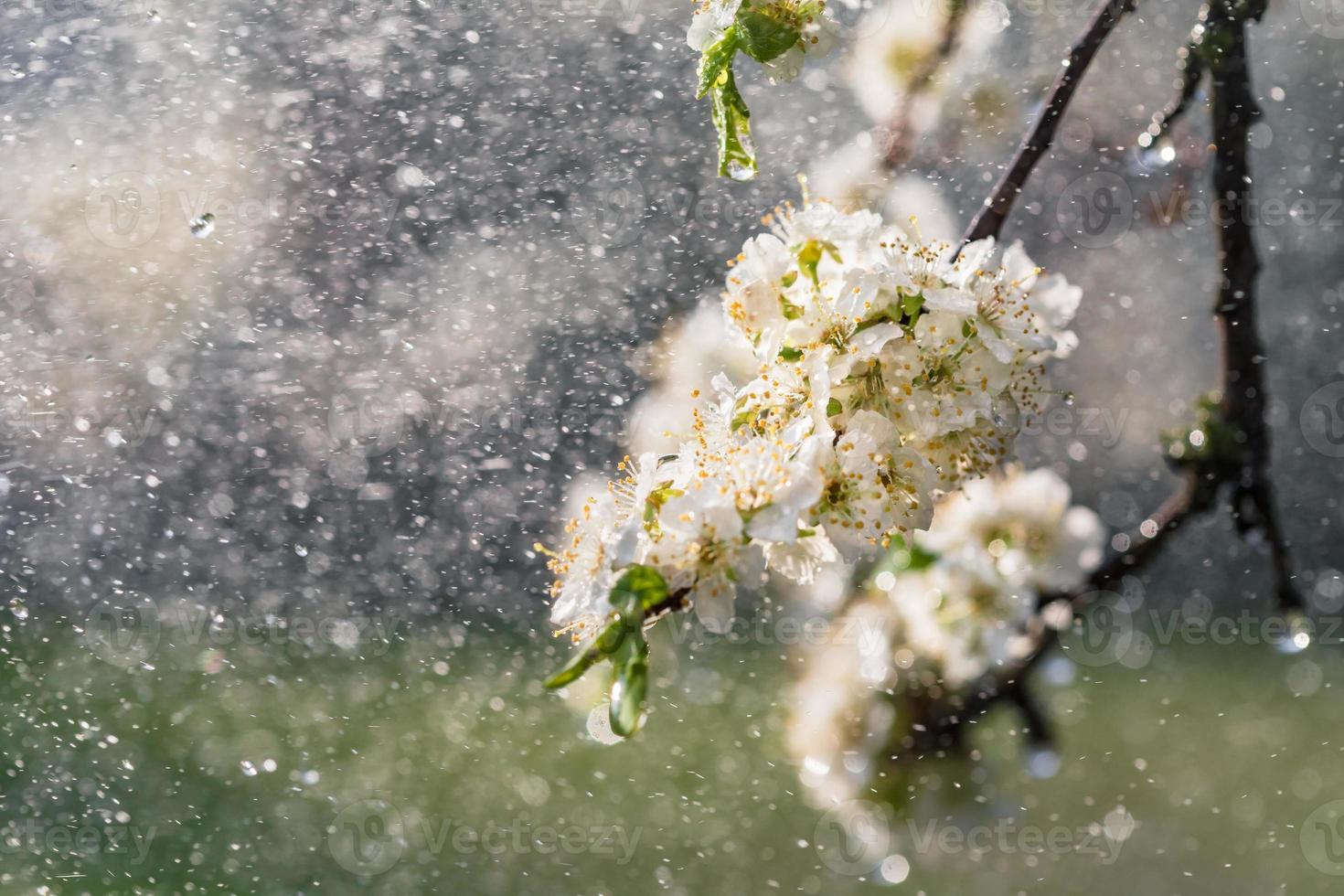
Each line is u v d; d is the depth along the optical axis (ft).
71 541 7.26
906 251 2.72
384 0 7.42
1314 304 8.14
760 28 2.79
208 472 7.64
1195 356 7.64
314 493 7.93
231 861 4.40
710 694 6.07
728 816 4.77
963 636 3.13
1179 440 3.03
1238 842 4.36
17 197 6.88
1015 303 2.72
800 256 2.72
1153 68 4.29
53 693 5.93
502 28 7.54
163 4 7.01
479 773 5.22
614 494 2.68
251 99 7.34
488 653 7.13
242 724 5.80
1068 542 3.13
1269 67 6.48
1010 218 6.35
